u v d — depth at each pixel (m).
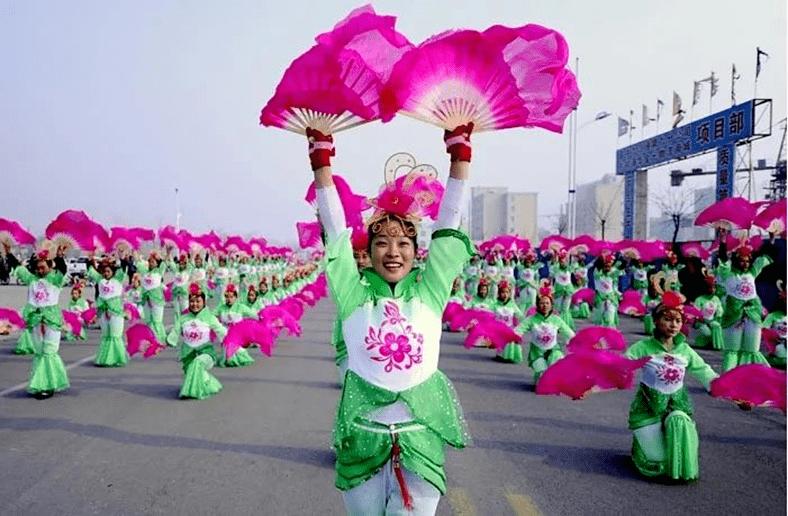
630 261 22.36
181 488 5.18
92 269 12.18
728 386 5.32
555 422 7.45
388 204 3.07
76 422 7.41
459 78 2.77
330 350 13.80
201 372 8.76
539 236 99.25
